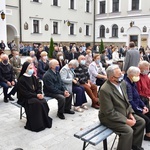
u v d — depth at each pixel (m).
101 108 3.61
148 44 26.23
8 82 6.54
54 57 10.98
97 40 30.33
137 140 3.79
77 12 28.09
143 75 4.84
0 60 7.02
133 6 27.00
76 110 5.90
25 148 3.91
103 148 3.78
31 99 4.63
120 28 28.23
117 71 3.63
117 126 3.50
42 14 24.41
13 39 22.91
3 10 17.28
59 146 3.99
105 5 29.19
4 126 4.86
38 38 24.36
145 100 4.63
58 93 5.36
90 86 6.33
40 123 4.62
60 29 26.41
